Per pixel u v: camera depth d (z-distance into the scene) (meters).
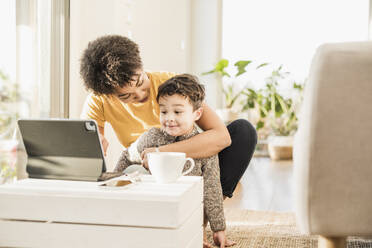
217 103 5.17
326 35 5.08
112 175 1.10
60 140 1.09
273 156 4.91
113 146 2.73
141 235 0.93
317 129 0.91
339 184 0.92
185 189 0.98
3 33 1.85
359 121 0.90
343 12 5.04
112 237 0.94
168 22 4.09
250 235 1.73
